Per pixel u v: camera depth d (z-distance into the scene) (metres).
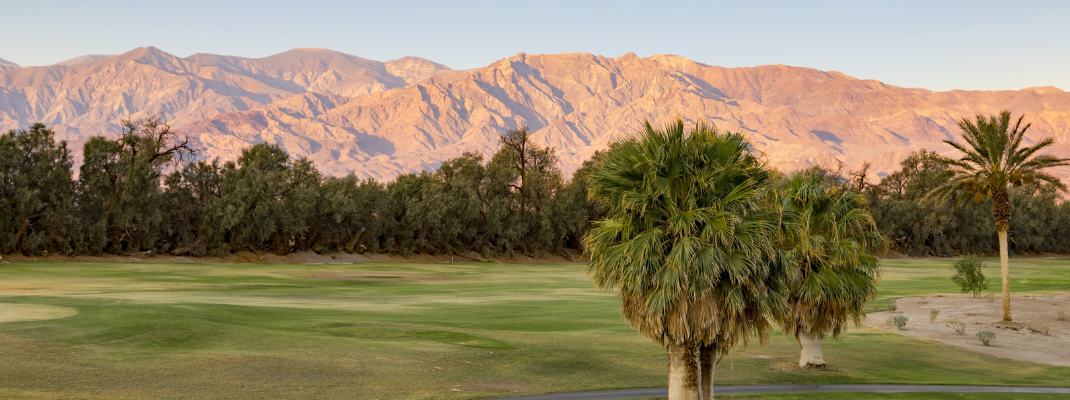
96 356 27.17
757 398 25.94
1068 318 51.94
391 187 139.25
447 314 46.00
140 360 26.95
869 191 181.12
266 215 110.88
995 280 94.31
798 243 30.53
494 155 151.25
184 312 37.88
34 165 90.25
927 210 183.62
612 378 28.50
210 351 29.05
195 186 112.38
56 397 21.56
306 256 121.00
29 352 26.95
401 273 96.00
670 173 22.27
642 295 22.30
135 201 100.38
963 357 37.28
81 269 78.75
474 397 24.61
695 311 21.67
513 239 145.25
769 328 23.05
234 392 23.50
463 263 136.12
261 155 122.81
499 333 37.44
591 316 45.94
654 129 22.61
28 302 41.09
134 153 101.69
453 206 135.12
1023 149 50.56
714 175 22.19
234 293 57.38
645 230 22.55
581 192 152.25
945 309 56.66
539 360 31.08
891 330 45.31
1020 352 39.56
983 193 51.84
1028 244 195.25
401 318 42.72
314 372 26.77
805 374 31.08
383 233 135.75
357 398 23.64
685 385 22.16
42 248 94.19
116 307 38.72
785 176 33.22
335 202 119.44
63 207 92.88
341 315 42.91
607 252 22.83
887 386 29.06
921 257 188.00
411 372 27.72
